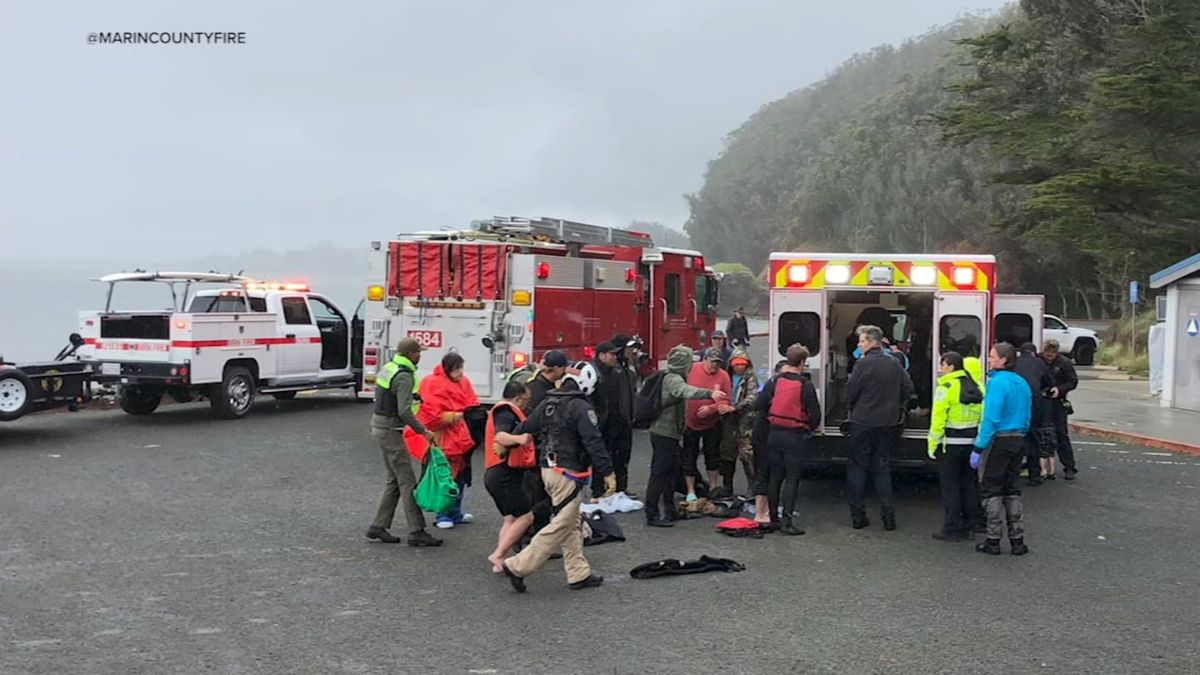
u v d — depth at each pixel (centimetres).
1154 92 2583
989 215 7238
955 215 7950
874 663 554
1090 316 6209
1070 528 917
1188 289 1891
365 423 1579
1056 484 1150
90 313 1567
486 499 1020
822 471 1155
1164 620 639
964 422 843
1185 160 2802
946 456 859
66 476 1097
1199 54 2730
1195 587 720
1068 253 5975
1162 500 1055
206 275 1641
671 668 542
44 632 591
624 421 984
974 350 991
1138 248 2897
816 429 932
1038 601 680
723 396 916
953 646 584
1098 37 3338
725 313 6925
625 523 921
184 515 916
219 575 722
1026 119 3350
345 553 791
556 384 831
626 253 1616
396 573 735
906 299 1170
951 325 998
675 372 902
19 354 1555
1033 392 1097
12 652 555
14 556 764
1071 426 1662
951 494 858
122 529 858
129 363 1534
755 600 676
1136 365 2797
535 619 629
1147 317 3284
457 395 852
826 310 1024
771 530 888
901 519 956
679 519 941
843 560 792
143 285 1612
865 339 915
